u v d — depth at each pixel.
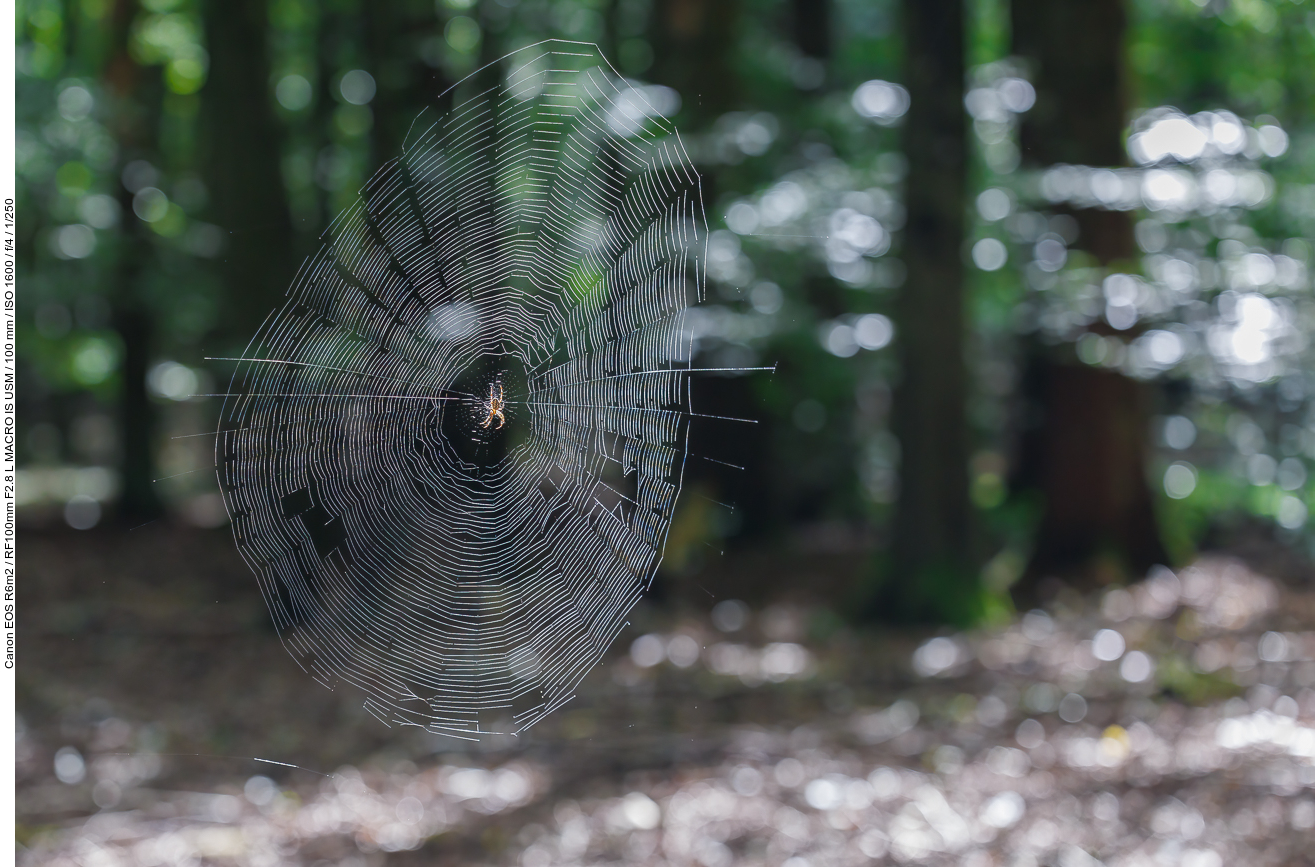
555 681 5.49
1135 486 10.66
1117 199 8.89
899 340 9.58
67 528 15.28
